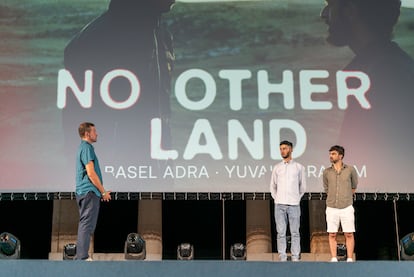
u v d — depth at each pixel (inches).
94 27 527.5
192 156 513.3
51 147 511.2
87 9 529.7
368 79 529.7
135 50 525.3
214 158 513.7
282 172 416.2
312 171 515.8
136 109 517.7
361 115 524.7
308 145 518.6
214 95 522.3
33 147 510.6
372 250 628.4
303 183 415.5
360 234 629.6
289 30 534.0
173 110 518.6
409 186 517.3
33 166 508.4
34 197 505.7
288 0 537.3
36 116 514.6
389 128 523.8
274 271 343.3
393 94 528.4
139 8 531.2
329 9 537.3
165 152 512.4
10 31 524.7
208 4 534.6
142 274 341.1
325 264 343.6
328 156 518.3
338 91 527.2
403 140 522.3
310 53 531.2
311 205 580.1
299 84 526.6
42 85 518.9
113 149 510.9
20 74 519.8
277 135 519.2
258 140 517.3
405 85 530.3
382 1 540.4
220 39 530.9
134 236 478.9
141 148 512.1
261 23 534.0
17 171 507.2
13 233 637.9
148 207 569.0
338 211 405.4
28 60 521.7
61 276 339.6
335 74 529.0
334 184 408.5
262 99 523.5
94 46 524.7
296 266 343.6
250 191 510.6
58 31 526.6
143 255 479.5
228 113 520.7
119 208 636.7
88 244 363.9
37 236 637.9
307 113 523.2
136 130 514.6
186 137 515.5
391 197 517.0
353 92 527.2
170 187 508.4
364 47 533.6
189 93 522.0
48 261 340.5
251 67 527.8
